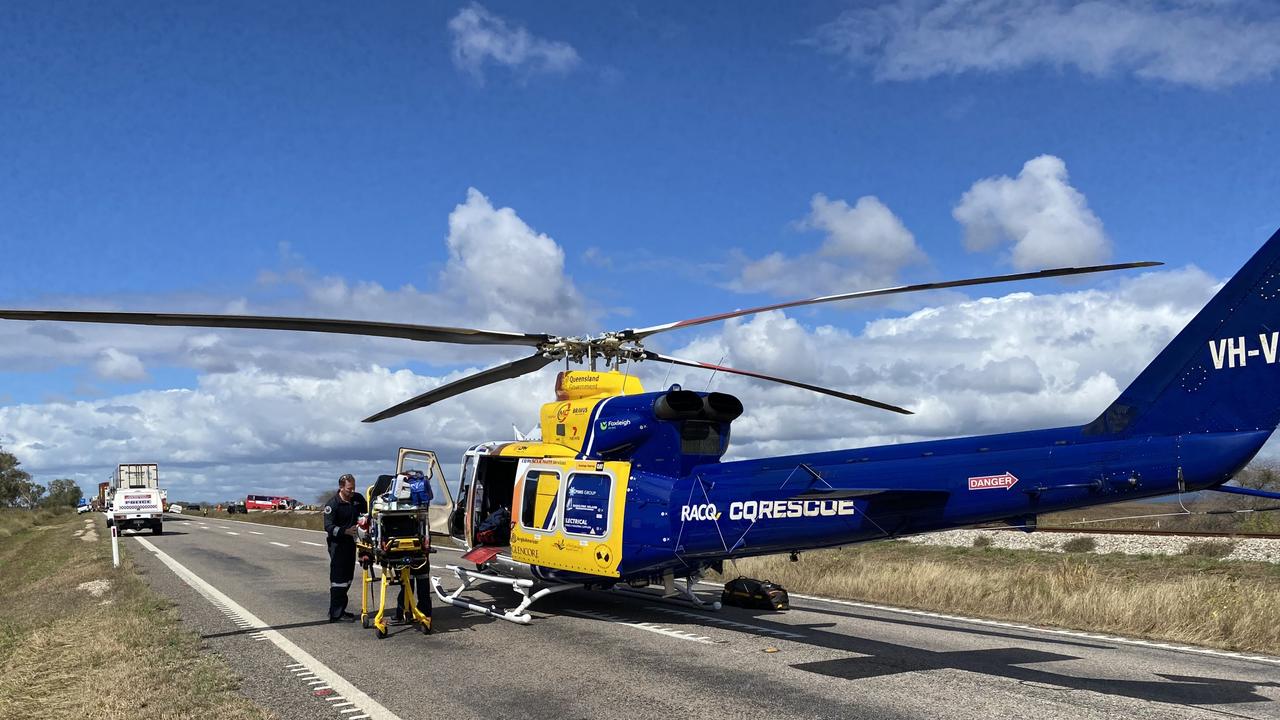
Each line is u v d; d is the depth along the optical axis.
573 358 10.98
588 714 6.01
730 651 8.27
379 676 7.27
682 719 5.86
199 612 11.24
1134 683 6.87
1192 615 9.48
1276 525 19.86
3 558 29.03
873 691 6.61
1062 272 7.54
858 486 7.96
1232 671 7.34
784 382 10.65
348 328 8.87
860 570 14.34
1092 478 6.93
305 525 44.19
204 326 8.21
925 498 7.62
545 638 9.06
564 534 10.07
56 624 10.74
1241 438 6.50
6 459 112.12
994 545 19.84
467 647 8.59
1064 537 18.70
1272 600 9.67
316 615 10.94
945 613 10.88
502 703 6.32
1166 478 6.70
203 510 98.38
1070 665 7.58
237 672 7.45
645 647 8.49
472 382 11.40
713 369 10.77
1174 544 16.61
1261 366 6.49
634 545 9.48
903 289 8.27
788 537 8.45
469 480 12.09
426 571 9.52
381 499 9.45
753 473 8.80
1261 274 6.57
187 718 5.87
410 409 11.94
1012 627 9.79
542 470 10.57
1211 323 6.71
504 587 13.12
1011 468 7.29
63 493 135.88
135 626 9.76
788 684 6.86
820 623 9.97
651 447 9.70
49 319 7.52
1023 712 5.98
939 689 6.66
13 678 7.38
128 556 22.08
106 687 6.77
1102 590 10.72
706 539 8.96
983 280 7.89
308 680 7.12
